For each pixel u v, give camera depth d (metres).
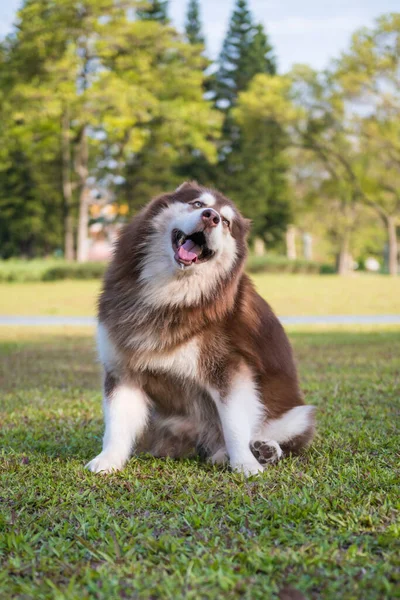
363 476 3.80
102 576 2.45
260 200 48.75
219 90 50.47
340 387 7.30
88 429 5.39
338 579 2.39
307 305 24.16
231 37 50.69
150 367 4.13
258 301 4.53
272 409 4.42
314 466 4.09
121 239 4.36
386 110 39.06
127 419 4.24
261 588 2.34
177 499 3.46
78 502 3.43
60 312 22.73
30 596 2.31
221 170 48.56
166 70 40.31
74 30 34.91
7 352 11.98
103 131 42.22
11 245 53.78
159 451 4.54
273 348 4.48
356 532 2.88
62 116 37.19
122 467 4.14
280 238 52.25
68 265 34.94
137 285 4.10
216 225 3.99
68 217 41.16
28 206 49.69
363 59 38.12
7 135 38.06
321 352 11.31
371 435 4.91
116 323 4.11
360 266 78.44
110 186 48.78
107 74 36.06
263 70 50.78
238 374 4.13
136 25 36.34
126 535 2.91
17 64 35.47
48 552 2.73
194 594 2.29
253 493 3.56
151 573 2.48
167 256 4.05
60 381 8.47
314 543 2.73
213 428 4.43
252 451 4.24
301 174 46.44
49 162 47.62
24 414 6.05
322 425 5.34
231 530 2.96
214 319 4.09
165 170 48.62
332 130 42.44
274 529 2.92
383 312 22.69
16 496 3.49
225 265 4.16
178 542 2.77
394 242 46.03
